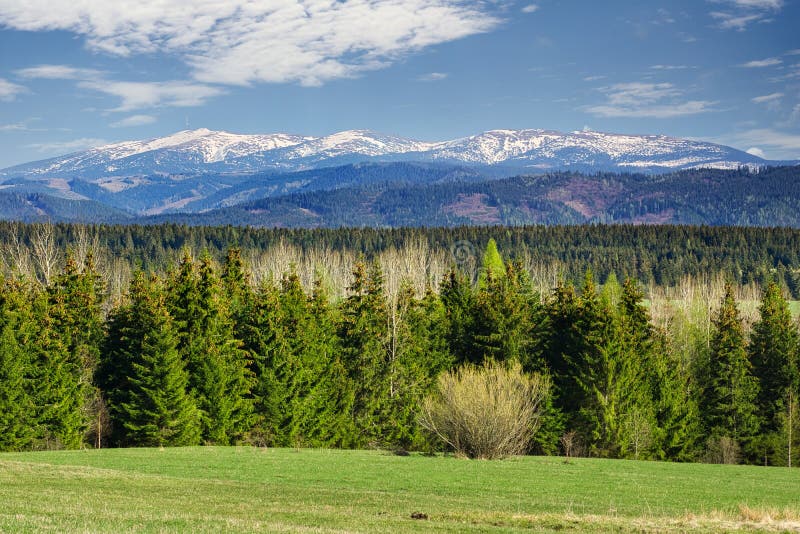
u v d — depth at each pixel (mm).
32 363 67812
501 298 81125
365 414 76812
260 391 72562
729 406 79125
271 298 75062
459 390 58750
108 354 73562
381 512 31734
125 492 34625
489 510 33688
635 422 71875
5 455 55844
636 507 37438
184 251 74938
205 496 34625
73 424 67750
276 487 39438
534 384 62312
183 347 72250
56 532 21500
